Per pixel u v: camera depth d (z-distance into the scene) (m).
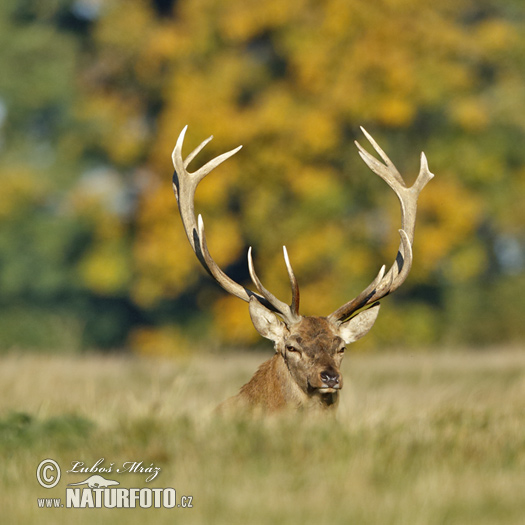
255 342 106.88
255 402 31.83
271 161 101.12
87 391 43.56
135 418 30.28
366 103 103.00
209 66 110.56
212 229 102.50
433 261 104.06
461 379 54.22
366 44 104.12
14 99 130.25
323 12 106.94
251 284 106.38
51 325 126.94
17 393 45.56
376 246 105.56
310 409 30.88
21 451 27.86
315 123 101.25
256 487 23.69
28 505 23.28
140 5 120.88
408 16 107.19
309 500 22.81
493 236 122.69
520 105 112.62
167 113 107.44
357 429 28.27
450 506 22.33
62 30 134.88
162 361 72.44
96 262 113.50
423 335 108.25
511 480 24.64
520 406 37.62
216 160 35.72
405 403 37.50
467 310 113.81
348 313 32.38
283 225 102.06
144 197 107.62
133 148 116.56
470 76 112.50
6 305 129.50
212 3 110.31
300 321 31.39
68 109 129.38
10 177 123.88
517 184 112.44
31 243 127.25
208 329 116.75
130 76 119.62
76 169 125.81
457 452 27.00
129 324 130.25
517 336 107.44
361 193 107.00
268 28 109.38
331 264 103.81
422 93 104.25
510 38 111.38
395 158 109.56
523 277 113.56
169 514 22.38
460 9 117.88
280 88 107.56
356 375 56.56
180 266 103.19
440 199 104.25
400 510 21.94
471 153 108.12
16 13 135.38
